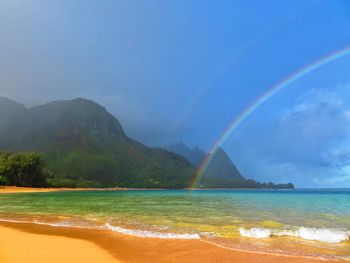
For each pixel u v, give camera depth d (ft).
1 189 350.02
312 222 66.18
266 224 62.75
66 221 68.80
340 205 121.29
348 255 38.06
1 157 442.50
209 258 36.96
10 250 39.78
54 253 39.04
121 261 36.04
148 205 122.52
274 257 37.24
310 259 36.37
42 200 162.30
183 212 89.76
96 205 122.31
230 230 55.26
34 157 447.01
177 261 35.86
